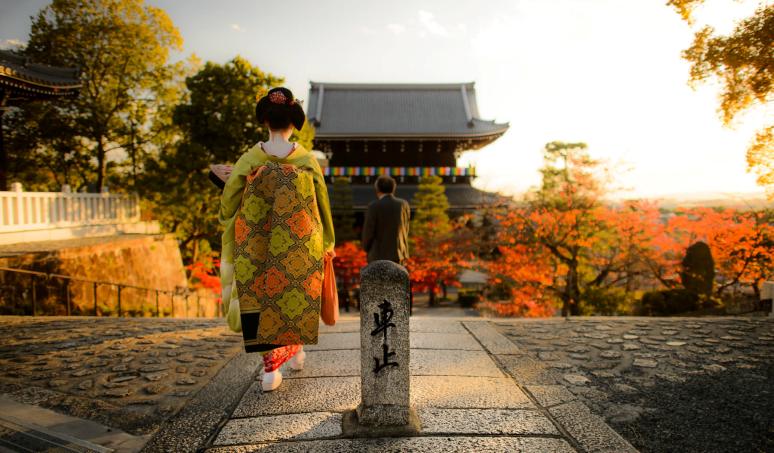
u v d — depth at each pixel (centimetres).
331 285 315
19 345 466
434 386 330
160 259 1421
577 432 259
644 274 1773
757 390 348
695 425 290
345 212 2988
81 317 643
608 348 462
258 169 278
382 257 564
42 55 1959
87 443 249
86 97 2027
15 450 243
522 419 274
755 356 435
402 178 4119
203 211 1908
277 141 297
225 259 288
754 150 611
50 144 2078
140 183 1677
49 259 896
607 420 296
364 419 255
